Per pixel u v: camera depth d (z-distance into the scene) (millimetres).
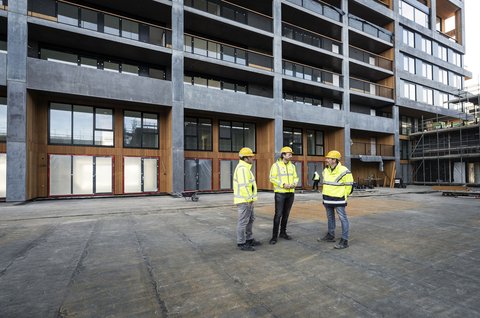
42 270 4051
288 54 22688
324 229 7008
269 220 8344
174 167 16203
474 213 9836
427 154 29359
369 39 26156
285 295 3258
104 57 16469
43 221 8148
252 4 20875
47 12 14281
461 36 35594
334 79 25188
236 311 2875
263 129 21016
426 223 7871
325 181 5750
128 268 4148
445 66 32781
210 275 3881
